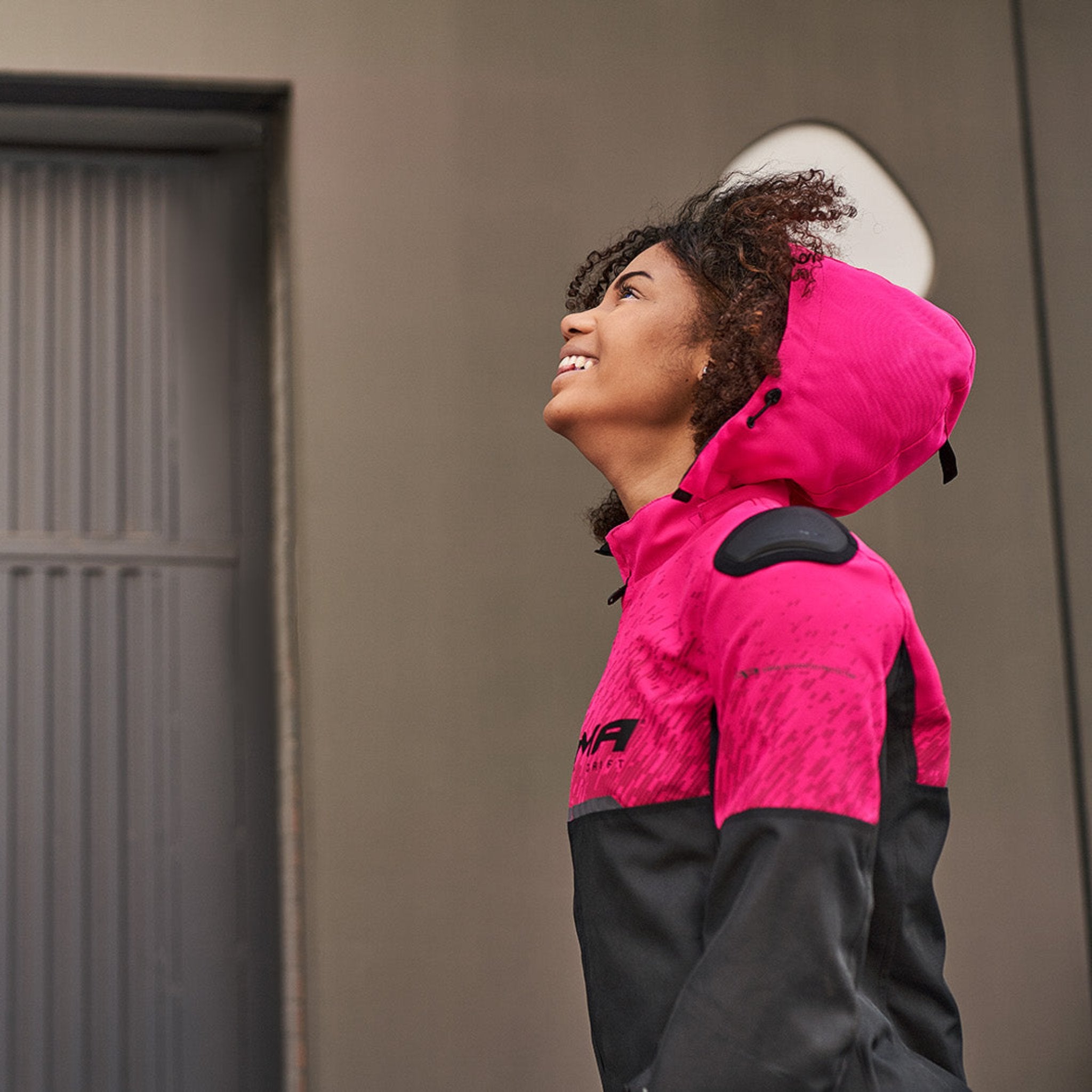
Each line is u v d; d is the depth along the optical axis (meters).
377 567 2.37
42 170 2.56
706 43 2.62
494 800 2.33
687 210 1.23
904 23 2.69
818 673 0.81
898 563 2.52
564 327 1.12
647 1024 0.85
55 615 2.46
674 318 1.05
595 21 2.59
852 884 0.78
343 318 2.44
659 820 0.88
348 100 2.50
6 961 2.35
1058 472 2.58
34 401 2.52
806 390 0.95
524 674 2.37
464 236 2.49
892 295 1.00
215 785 2.46
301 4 2.52
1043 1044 2.40
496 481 2.42
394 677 2.34
